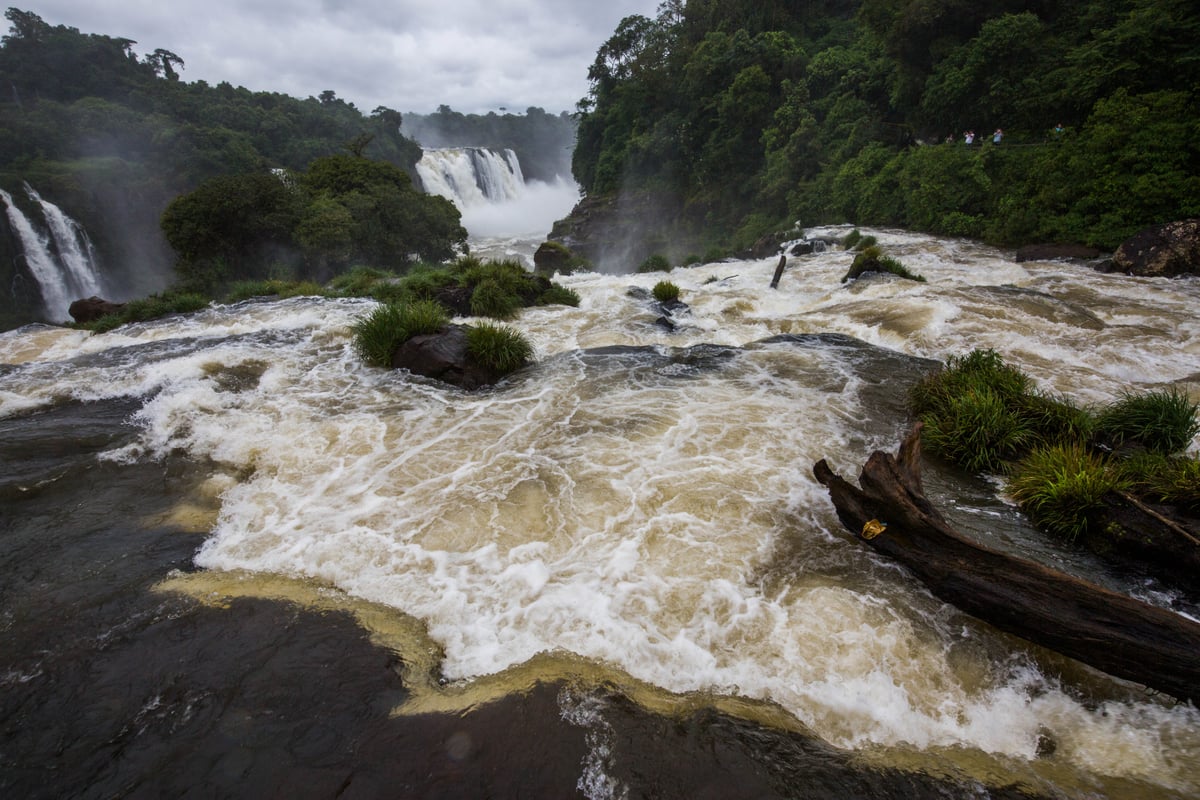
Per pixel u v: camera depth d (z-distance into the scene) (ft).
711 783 11.17
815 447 24.75
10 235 137.90
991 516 20.01
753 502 20.88
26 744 12.01
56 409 31.12
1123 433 22.86
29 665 14.07
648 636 15.20
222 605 16.34
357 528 20.11
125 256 166.81
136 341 45.19
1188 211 54.54
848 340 38.47
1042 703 13.28
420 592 17.03
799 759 11.80
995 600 14.87
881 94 112.78
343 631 15.38
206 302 56.75
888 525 17.74
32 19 240.73
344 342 40.27
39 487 23.02
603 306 50.88
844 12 166.91
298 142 259.80
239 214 88.53
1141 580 16.58
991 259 63.21
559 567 17.88
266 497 22.25
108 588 17.07
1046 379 31.07
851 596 16.30
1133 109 62.08
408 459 24.77
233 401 31.14
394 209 109.09
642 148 180.04
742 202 147.43
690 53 175.63
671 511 20.45
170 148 199.93
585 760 11.64
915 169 85.35
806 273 62.64
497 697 13.21
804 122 119.24
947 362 31.58
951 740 12.44
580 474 22.99
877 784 11.23
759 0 165.68
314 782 11.18
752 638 15.03
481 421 28.12
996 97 82.07
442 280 52.49
